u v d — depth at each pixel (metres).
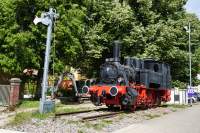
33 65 30.97
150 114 24.23
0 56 29.48
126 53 39.59
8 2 29.88
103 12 38.84
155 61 31.61
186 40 50.22
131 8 40.72
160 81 32.25
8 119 18.44
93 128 16.11
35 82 35.81
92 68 42.34
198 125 18.55
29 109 23.78
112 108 26.80
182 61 45.84
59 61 31.22
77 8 33.47
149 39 39.78
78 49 32.81
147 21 41.66
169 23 42.88
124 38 38.75
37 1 30.44
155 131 16.05
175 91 45.12
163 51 40.78
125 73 25.50
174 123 19.16
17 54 29.66
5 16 29.77
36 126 15.34
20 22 30.94
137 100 26.75
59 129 14.93
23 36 29.23
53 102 19.89
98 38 37.22
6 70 29.58
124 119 20.28
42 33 30.36
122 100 24.73
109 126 17.14
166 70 34.25
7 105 24.31
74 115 20.41
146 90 29.17
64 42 31.42
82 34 35.72
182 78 54.25
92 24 38.84
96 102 25.09
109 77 25.42
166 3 43.56
